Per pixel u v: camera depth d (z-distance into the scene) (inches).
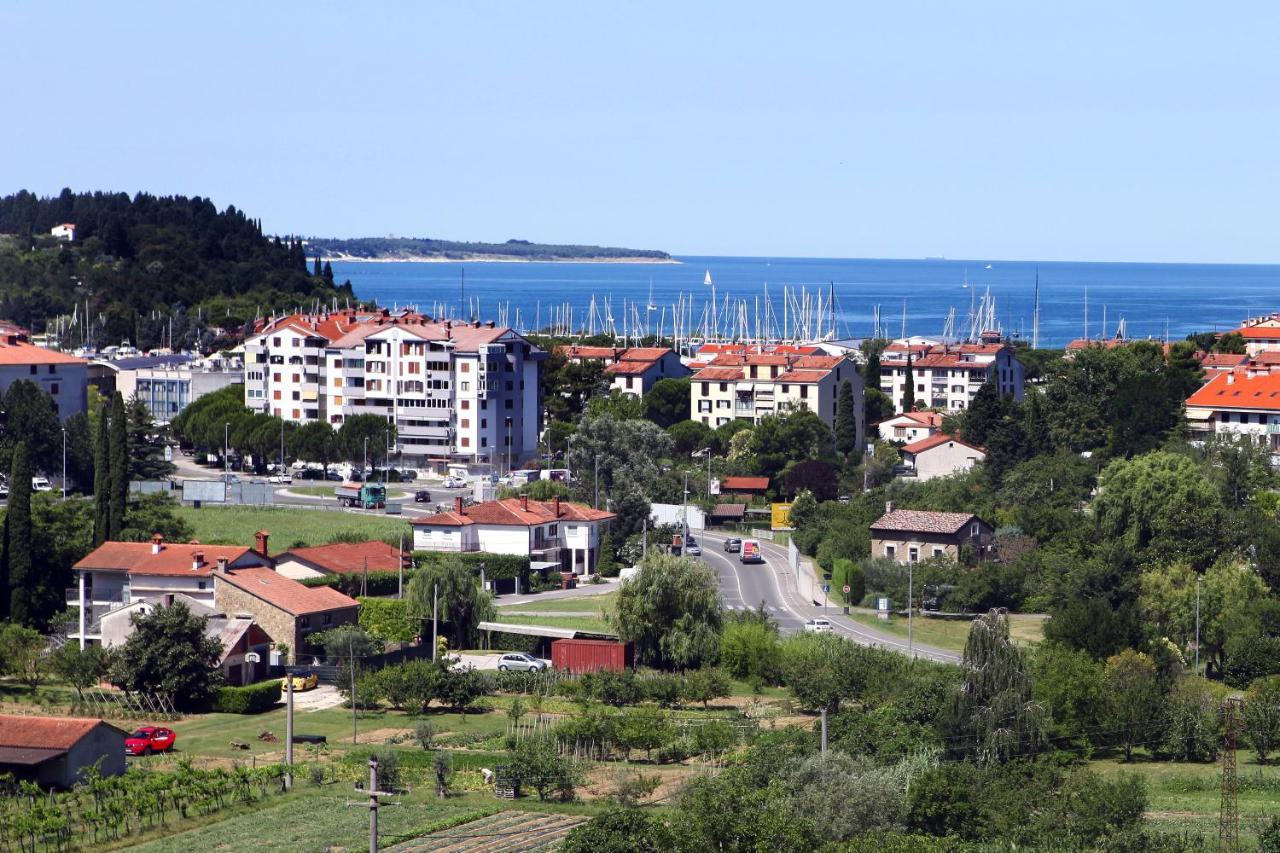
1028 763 6215.6
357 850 5462.6
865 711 7377.0
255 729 7406.5
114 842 5674.2
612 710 7721.5
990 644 6668.3
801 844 5019.7
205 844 5620.1
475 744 7022.6
